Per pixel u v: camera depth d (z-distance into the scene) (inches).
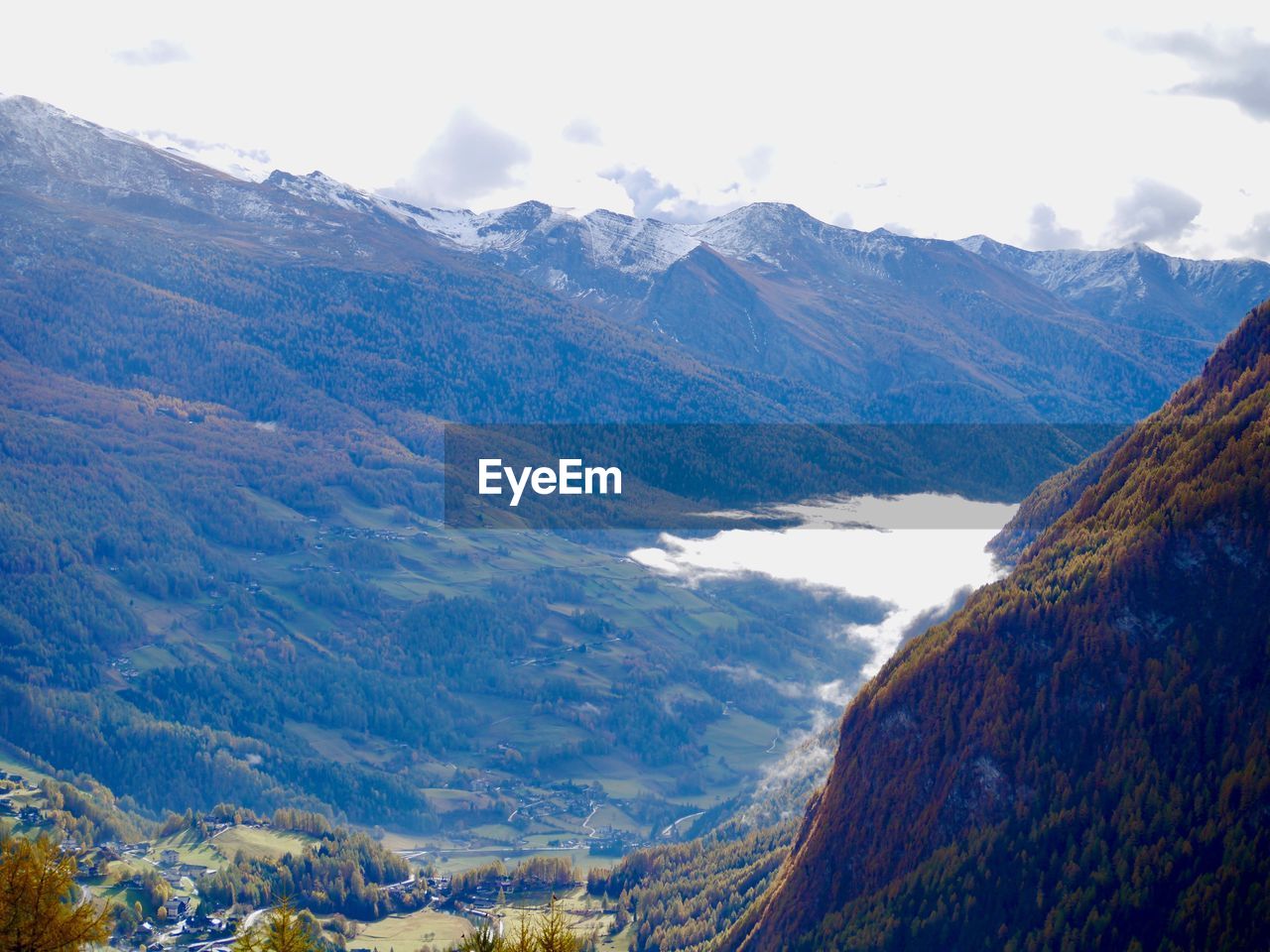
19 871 4825.3
